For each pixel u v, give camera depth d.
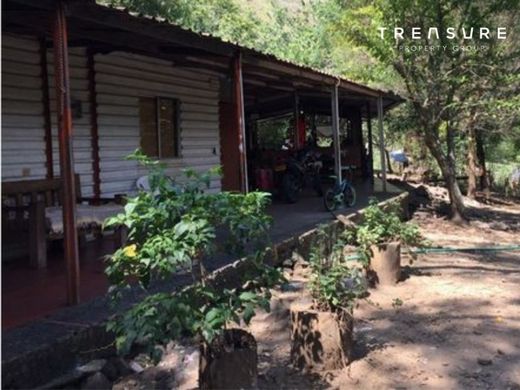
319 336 4.41
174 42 6.46
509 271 8.22
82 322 4.14
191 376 4.21
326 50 24.84
